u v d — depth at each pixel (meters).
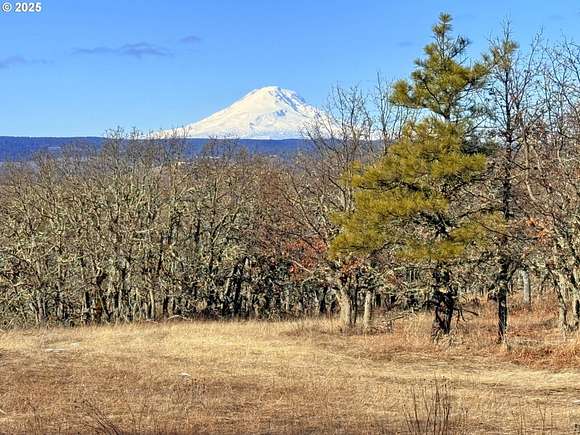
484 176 23.00
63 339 26.84
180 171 45.66
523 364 20.39
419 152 22.98
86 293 44.97
